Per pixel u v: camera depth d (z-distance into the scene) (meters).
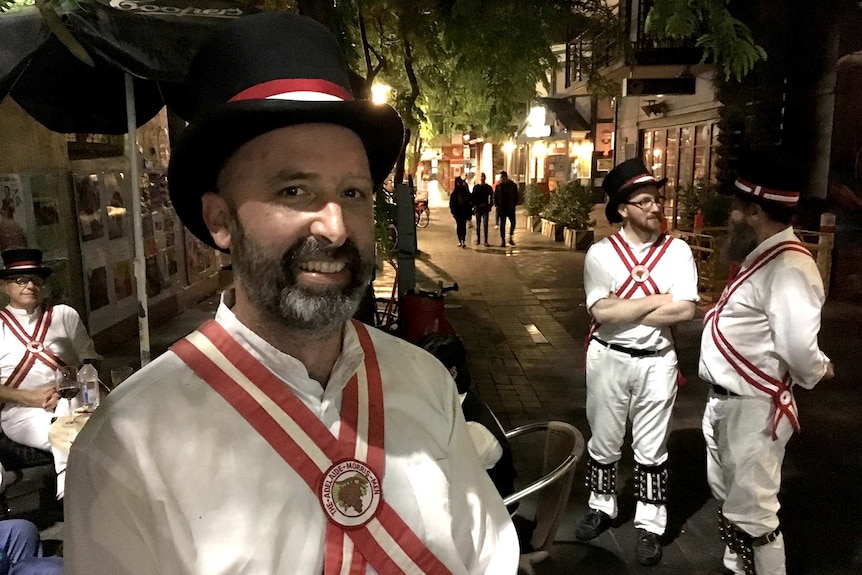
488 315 9.24
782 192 2.76
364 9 5.06
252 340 1.17
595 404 3.55
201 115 1.08
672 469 4.51
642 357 3.37
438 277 12.14
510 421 5.42
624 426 3.57
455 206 16.17
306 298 1.09
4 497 3.45
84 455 1.08
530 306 9.79
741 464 2.91
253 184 1.11
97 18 2.63
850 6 9.59
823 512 3.94
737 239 2.90
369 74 5.03
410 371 1.37
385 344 1.38
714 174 13.52
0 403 3.78
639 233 3.35
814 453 4.77
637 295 3.31
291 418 1.15
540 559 2.51
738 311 2.88
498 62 5.23
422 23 5.23
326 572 1.12
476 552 1.35
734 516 2.96
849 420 5.35
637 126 18.33
